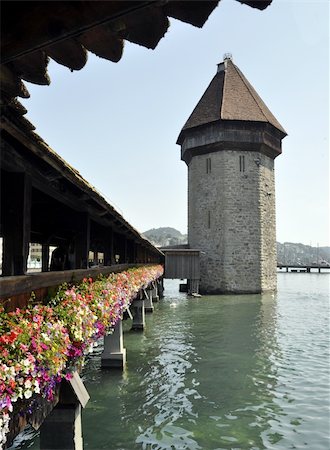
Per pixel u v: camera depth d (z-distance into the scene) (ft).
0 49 4.85
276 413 24.95
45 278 12.21
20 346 8.63
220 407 25.91
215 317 64.85
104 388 29.53
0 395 7.63
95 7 4.31
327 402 26.78
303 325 57.00
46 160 10.65
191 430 22.50
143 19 5.13
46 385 10.07
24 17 4.48
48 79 6.70
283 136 118.01
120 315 21.75
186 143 113.50
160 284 100.12
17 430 9.88
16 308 9.91
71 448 14.49
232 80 114.73
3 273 11.00
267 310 73.56
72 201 16.48
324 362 36.78
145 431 22.40
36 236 26.37
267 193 109.50
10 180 11.19
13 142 10.03
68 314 12.05
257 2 4.72
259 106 109.81
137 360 37.45
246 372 33.63
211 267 105.40
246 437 21.71
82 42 5.72
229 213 103.91
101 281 19.10
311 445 20.76
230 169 105.19
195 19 5.06
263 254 105.50
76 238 18.88
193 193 112.06
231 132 105.09
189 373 33.35
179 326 56.39
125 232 30.37
